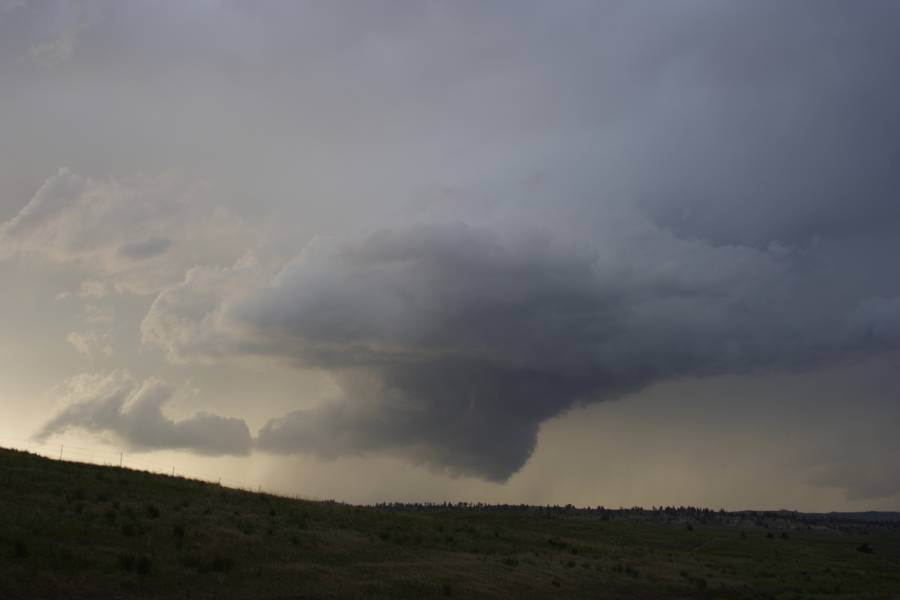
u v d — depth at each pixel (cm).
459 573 4550
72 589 2711
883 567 11369
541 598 4469
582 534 13062
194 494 5150
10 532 3086
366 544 4834
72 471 4853
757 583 6931
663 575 6347
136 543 3447
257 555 3803
